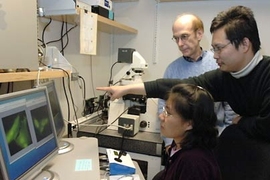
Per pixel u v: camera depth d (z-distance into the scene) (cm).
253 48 103
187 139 93
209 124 95
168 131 98
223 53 104
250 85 109
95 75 245
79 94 218
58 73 136
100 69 254
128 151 170
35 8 119
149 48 254
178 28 163
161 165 165
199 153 89
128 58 197
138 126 183
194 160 86
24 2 112
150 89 139
